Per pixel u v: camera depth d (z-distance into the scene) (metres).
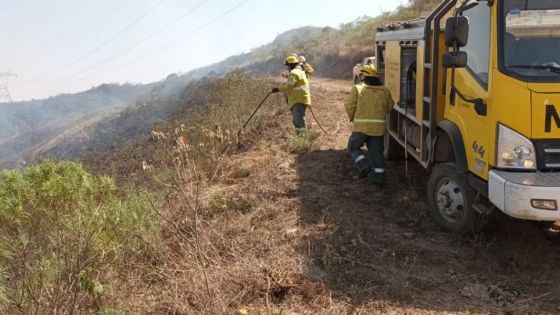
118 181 9.41
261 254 5.14
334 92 19.47
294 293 4.45
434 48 5.93
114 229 4.89
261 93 14.98
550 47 4.64
